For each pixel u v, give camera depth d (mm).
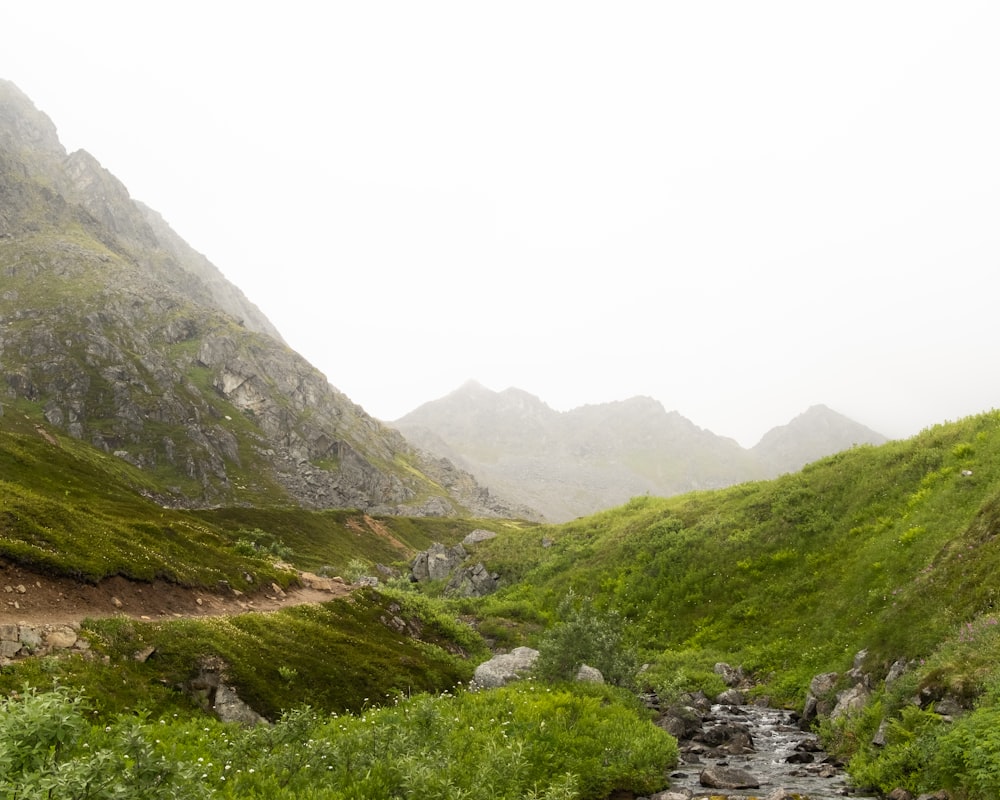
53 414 172000
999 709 14242
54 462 71875
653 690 31391
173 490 166125
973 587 21859
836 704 23719
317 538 130875
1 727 8945
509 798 13500
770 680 30969
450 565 70188
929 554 29281
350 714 22406
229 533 103188
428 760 14023
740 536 45750
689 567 45906
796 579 38750
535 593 54562
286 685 24406
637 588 47031
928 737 15859
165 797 8914
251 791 12086
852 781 17234
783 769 19125
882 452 45094
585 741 19141
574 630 29328
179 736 16703
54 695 10031
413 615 42250
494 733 18297
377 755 14734
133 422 185500
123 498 70875
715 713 27172
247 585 40781
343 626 34875
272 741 15219
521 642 44312
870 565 33219
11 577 24406
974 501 30281
